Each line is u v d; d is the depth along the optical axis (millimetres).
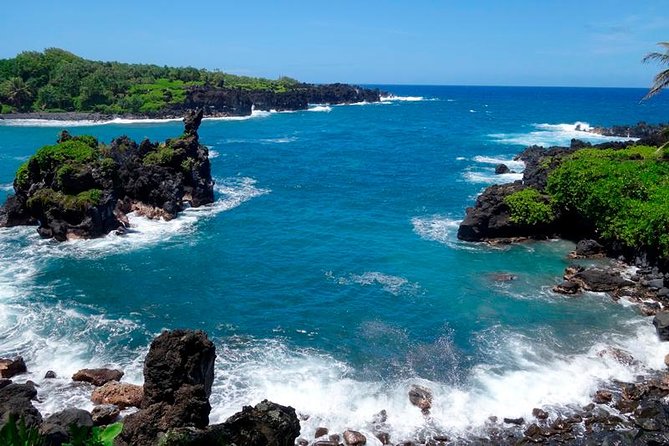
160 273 41844
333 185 76688
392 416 24547
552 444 22625
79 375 26766
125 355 29750
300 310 35812
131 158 60344
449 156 102875
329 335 32469
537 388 26781
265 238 51156
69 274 41156
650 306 35156
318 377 27797
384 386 27031
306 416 24328
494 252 46875
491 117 198000
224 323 33875
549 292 38375
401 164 94562
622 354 29516
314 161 98000
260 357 29781
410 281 40688
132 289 38719
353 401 25672
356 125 169375
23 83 180500
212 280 40656
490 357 29875
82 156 52125
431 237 51531
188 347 20766
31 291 37875
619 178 44875
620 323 33562
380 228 54969
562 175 48656
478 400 25844
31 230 52188
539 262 44188
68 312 34750
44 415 23766
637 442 22703
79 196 49594
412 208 63438
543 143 116188
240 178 80875
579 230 49531
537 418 24344
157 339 20922
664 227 39031
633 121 172500
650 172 46625
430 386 26984
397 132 147500
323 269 43125
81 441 10242
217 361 29250
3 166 84875
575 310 35438
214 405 24969
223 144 120062
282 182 78562
